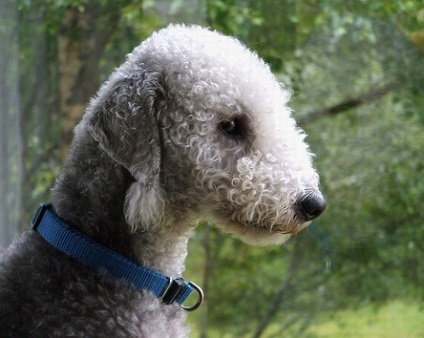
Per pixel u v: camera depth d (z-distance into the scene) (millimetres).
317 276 9375
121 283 3357
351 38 8062
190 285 3516
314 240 8875
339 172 8453
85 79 7301
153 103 3404
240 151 3457
